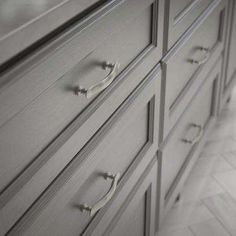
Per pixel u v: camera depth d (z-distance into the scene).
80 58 0.69
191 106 1.32
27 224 0.66
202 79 1.36
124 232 1.05
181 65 1.15
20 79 0.57
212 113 1.63
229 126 1.87
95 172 0.84
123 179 0.97
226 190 1.55
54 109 0.67
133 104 0.91
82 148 0.78
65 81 0.68
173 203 1.42
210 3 1.28
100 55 0.76
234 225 1.41
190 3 1.11
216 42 1.45
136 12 0.83
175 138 1.25
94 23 0.70
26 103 0.59
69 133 0.72
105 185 0.90
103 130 0.83
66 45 0.64
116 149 0.91
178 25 1.04
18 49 0.55
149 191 1.15
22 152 0.62
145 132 1.05
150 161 1.11
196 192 1.54
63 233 0.78
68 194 0.75
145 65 0.93
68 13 0.62
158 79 1.01
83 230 0.86
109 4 0.74
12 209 0.62
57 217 0.75
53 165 0.69
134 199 1.04
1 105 0.55
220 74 1.59
